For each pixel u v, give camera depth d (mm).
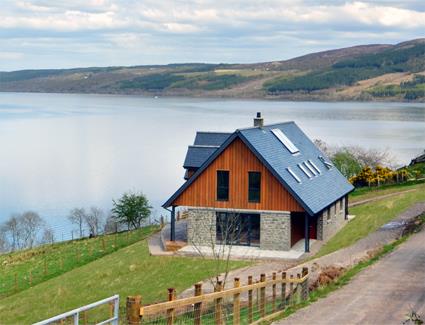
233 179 42594
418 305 21625
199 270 37188
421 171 72250
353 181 69062
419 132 186500
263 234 41969
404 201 51719
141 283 36469
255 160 42031
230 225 41375
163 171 127438
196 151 49969
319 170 48156
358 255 31578
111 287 36750
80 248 54625
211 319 21078
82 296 36531
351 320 19969
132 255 43438
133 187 107938
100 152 164875
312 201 41906
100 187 109625
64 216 85750
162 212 83375
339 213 48094
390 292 23344
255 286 20766
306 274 24422
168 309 16328
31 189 109562
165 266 38750
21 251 59531
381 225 42281
